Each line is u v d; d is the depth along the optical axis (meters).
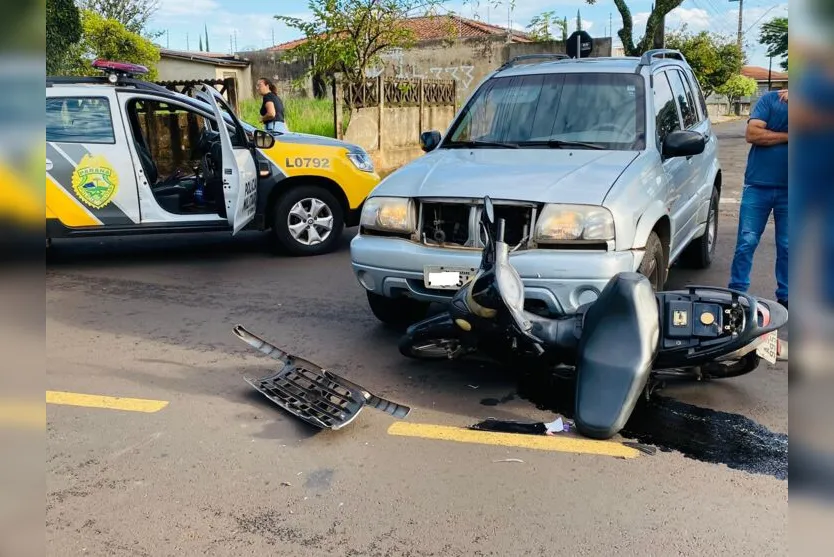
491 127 5.67
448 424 4.00
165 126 10.86
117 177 7.29
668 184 5.18
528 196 4.36
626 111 5.41
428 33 25.56
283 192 8.07
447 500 3.24
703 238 6.99
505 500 3.23
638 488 3.31
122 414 4.17
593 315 3.82
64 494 3.31
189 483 3.41
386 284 4.76
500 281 3.76
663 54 6.75
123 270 7.66
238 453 3.70
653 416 4.03
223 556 2.87
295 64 29.33
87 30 20.02
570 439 3.79
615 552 2.84
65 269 7.74
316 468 3.54
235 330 4.83
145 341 5.42
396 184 4.87
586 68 5.83
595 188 4.41
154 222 7.49
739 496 3.23
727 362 4.24
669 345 3.96
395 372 4.77
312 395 4.31
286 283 7.04
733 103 49.56
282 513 3.16
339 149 8.22
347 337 5.46
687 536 2.94
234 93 14.00
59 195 7.12
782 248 5.60
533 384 4.54
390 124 15.35
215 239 9.31
